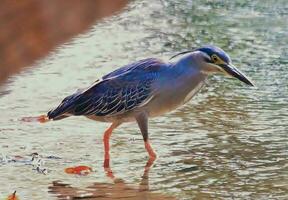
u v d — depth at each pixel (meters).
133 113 13.41
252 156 13.38
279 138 14.25
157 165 13.05
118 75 13.52
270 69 19.00
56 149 13.77
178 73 13.26
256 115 15.62
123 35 22.92
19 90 17.55
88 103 13.41
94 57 20.42
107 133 13.48
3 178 12.37
